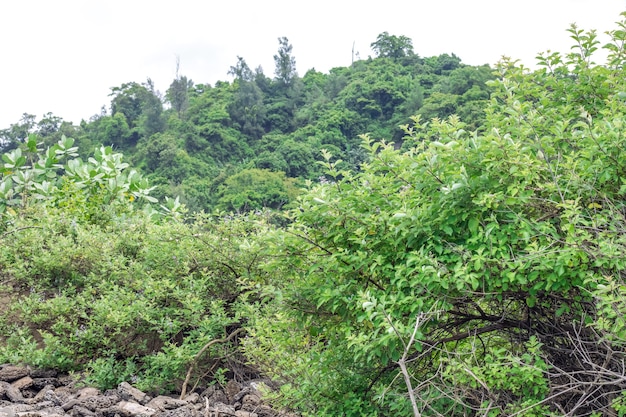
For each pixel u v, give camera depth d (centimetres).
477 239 418
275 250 481
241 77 11125
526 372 394
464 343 477
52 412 546
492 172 418
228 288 718
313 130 9156
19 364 658
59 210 931
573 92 516
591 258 389
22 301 733
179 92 10588
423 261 408
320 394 488
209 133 9281
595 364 391
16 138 9019
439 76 10562
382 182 464
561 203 402
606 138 403
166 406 580
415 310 425
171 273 725
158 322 670
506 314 458
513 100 452
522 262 396
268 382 645
